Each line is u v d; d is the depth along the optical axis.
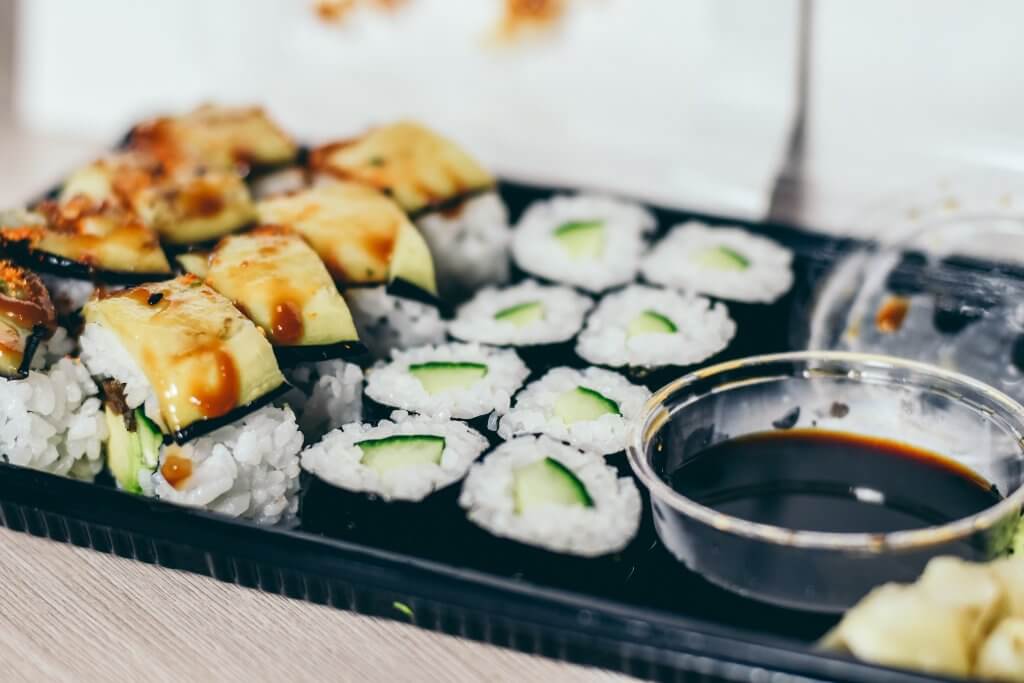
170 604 0.26
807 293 0.32
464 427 0.28
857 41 0.39
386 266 0.30
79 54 0.46
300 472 0.27
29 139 0.43
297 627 0.25
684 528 0.25
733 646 0.23
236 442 0.27
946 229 0.32
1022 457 0.26
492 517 0.26
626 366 0.30
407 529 0.26
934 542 0.24
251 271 0.28
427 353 0.30
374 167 0.33
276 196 0.32
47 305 0.28
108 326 0.27
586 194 0.36
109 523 0.26
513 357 0.30
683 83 0.42
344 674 0.24
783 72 0.40
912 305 0.31
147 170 0.32
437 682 0.24
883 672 0.23
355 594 0.25
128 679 0.25
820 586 0.24
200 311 0.27
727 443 0.28
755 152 0.41
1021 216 0.33
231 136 0.34
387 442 0.28
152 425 0.27
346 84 0.46
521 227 0.35
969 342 0.30
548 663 0.25
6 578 0.26
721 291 0.32
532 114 0.44
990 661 0.23
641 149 0.43
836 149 0.40
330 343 0.28
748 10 0.40
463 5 0.44
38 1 0.45
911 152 0.39
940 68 0.38
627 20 0.42
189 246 0.31
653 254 0.33
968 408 0.27
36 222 0.30
